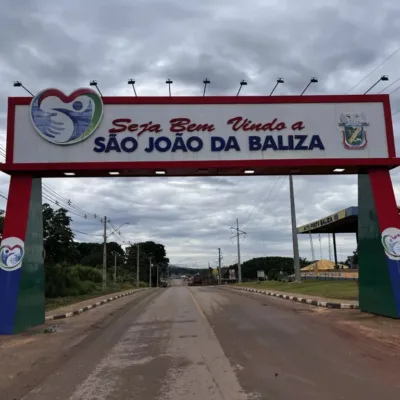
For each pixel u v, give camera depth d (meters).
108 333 12.75
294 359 8.55
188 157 14.47
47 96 14.47
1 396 6.57
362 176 15.73
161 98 14.75
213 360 8.60
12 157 14.10
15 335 12.50
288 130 14.77
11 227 13.57
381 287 14.50
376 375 7.25
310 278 48.84
